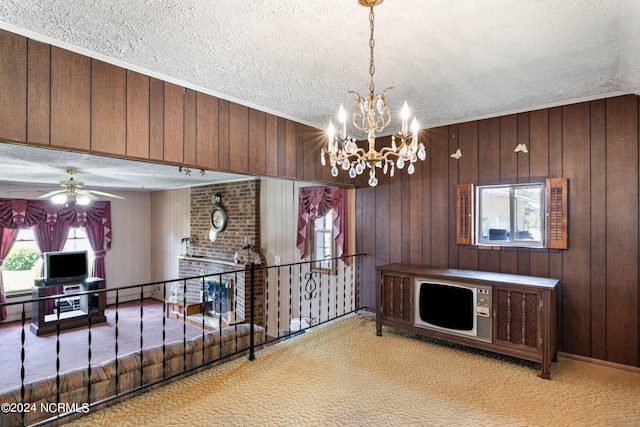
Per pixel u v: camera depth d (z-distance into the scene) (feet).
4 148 10.02
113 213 26.27
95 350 17.15
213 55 7.29
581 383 8.61
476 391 8.21
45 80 6.55
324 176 12.80
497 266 11.43
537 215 10.80
